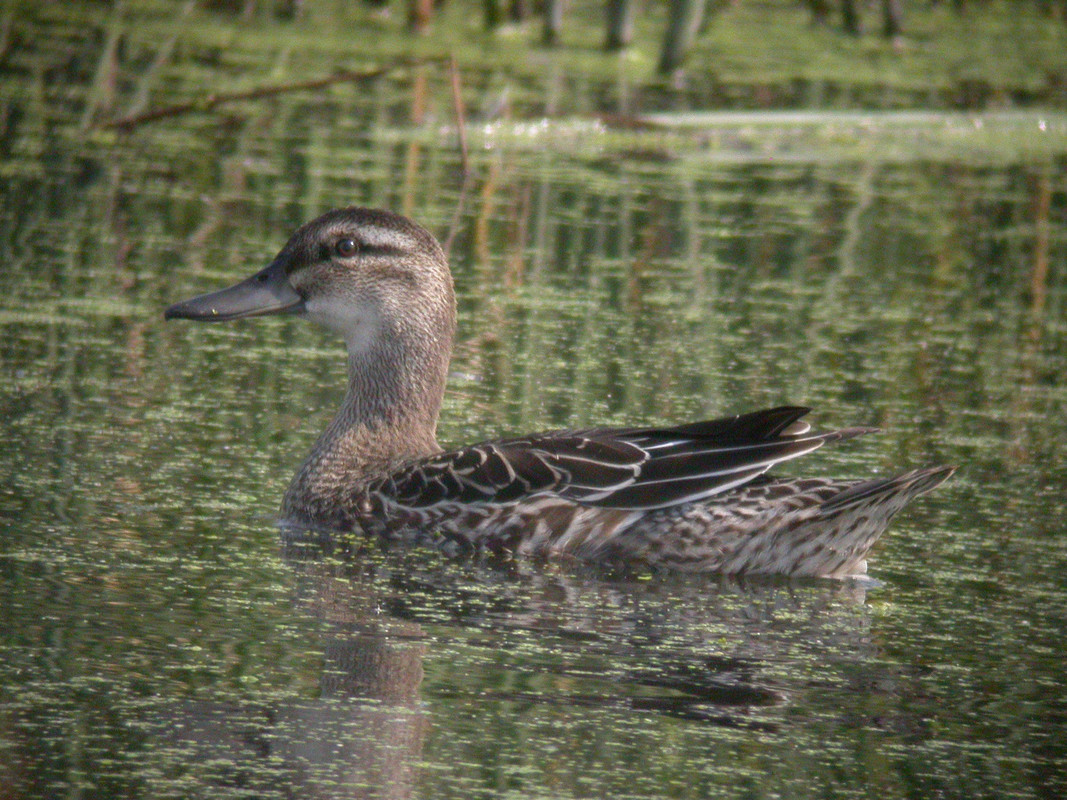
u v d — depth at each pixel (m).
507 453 11.27
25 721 7.57
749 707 8.24
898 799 7.28
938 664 9.02
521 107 23.44
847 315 16.83
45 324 14.98
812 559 10.71
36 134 21.30
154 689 8.02
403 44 26.38
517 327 15.80
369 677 8.33
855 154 23.89
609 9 26.77
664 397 13.96
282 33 26.62
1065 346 16.28
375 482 11.59
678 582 10.57
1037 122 25.33
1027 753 7.86
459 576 10.38
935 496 12.24
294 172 20.45
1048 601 10.22
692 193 21.03
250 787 7.06
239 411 13.36
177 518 10.98
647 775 7.37
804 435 11.02
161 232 17.84
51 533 10.38
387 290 12.36
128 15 26.98
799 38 29.70
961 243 19.75
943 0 32.31
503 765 7.38
